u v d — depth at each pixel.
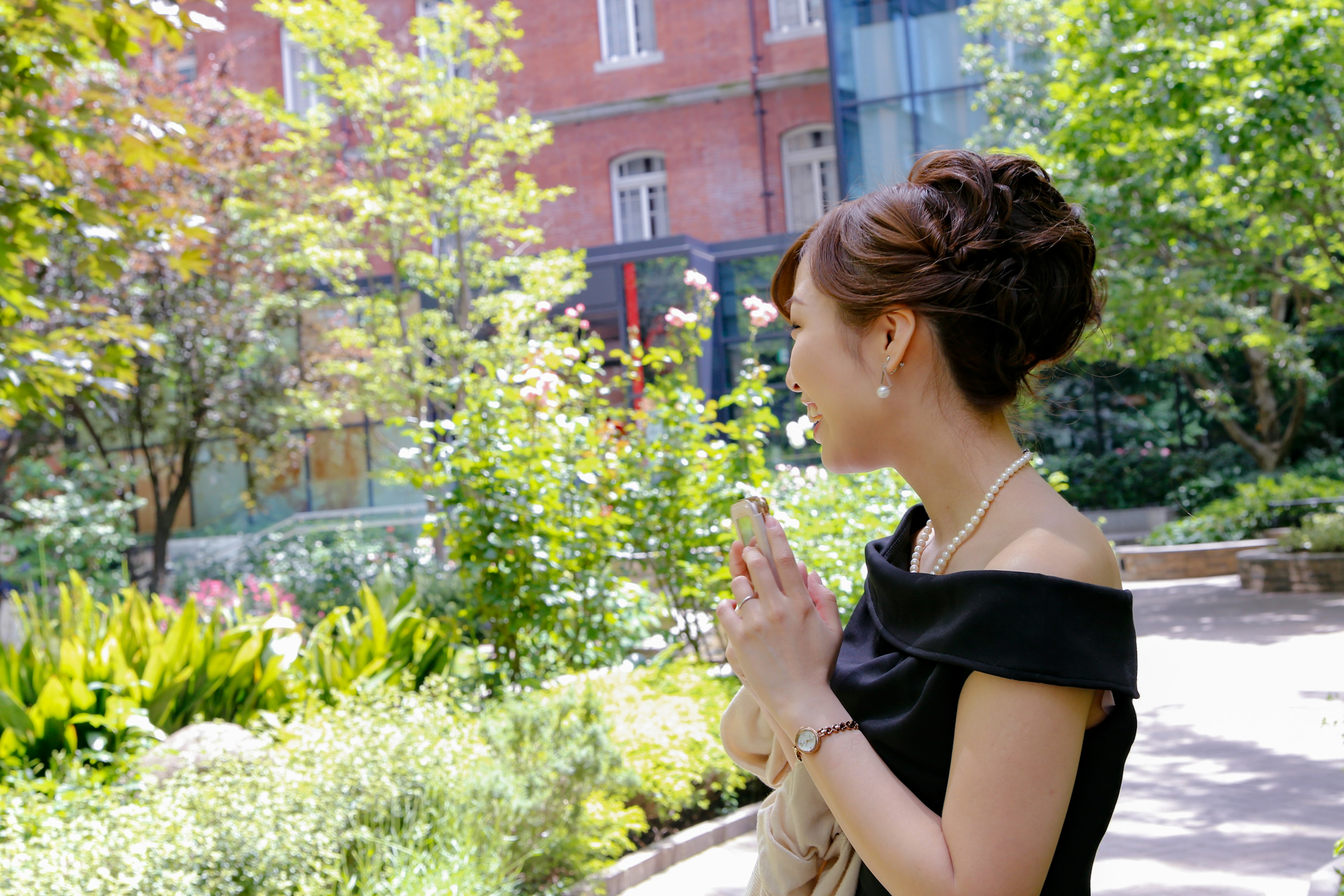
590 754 4.03
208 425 15.74
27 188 4.56
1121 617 0.88
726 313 18.23
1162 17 9.82
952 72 17.05
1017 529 0.95
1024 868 0.84
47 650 5.42
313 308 16.48
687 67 21.55
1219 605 11.98
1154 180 10.94
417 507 19.52
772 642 1.02
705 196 21.52
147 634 5.55
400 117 13.38
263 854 3.04
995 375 0.98
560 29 22.11
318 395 15.88
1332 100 9.74
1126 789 5.46
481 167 13.17
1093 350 11.67
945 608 0.92
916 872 0.87
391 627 6.46
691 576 6.17
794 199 21.23
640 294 17.89
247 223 14.68
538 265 13.16
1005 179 1.02
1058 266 1.00
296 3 12.33
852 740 0.96
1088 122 10.04
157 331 14.11
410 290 14.62
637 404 7.04
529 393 5.73
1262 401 19.19
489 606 5.80
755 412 6.41
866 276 1.00
